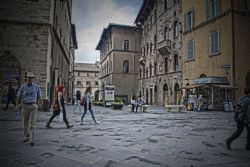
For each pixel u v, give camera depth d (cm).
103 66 6488
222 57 2558
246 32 2512
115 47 5206
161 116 1802
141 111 2472
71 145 666
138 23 5288
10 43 1895
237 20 2480
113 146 661
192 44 3045
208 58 2759
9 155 550
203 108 2577
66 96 4159
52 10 2059
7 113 1484
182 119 1548
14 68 1895
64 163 493
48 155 555
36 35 1934
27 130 709
